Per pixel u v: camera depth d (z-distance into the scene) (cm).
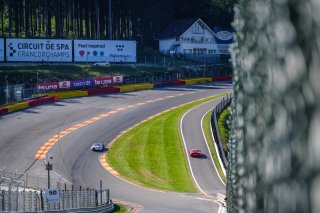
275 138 344
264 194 371
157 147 12475
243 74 600
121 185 9912
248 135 514
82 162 11269
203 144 12656
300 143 294
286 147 315
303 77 296
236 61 755
